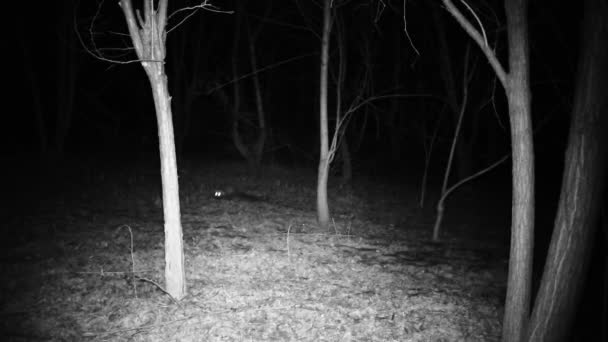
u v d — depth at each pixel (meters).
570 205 5.35
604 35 5.03
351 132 26.20
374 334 7.18
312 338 6.94
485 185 24.19
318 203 13.59
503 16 13.82
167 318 7.29
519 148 5.77
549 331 5.50
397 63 25.53
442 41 18.89
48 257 9.43
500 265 11.12
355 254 11.26
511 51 5.66
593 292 10.87
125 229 11.65
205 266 9.56
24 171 17.83
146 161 23.31
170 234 7.86
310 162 26.72
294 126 32.78
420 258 11.37
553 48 11.54
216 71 23.64
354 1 17.97
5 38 22.59
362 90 15.25
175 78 23.62
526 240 5.86
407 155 32.31
